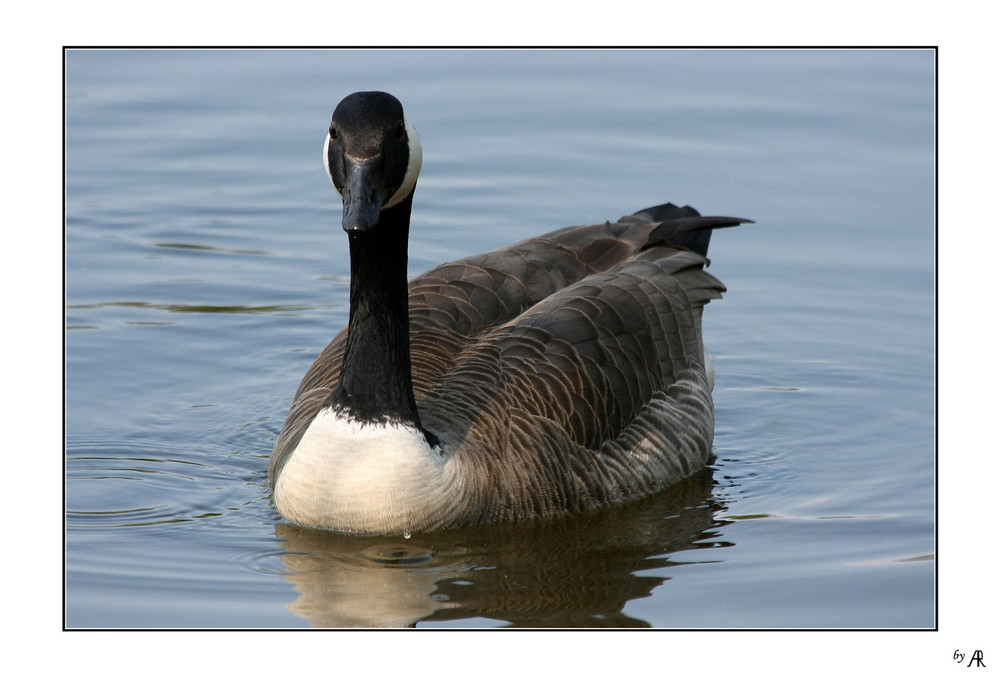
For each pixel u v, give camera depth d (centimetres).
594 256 1512
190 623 1070
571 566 1185
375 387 1196
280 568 1168
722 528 1276
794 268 1875
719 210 1959
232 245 1947
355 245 1183
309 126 2188
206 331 1739
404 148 1170
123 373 1627
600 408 1312
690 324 1479
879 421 1556
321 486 1205
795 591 1143
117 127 2178
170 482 1365
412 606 1103
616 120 2191
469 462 1220
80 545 1213
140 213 1994
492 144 2131
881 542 1244
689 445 1416
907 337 1731
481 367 1290
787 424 1553
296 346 1725
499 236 1927
